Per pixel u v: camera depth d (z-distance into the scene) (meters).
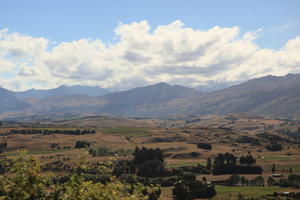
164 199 164.62
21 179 21.53
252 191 192.38
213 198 175.75
